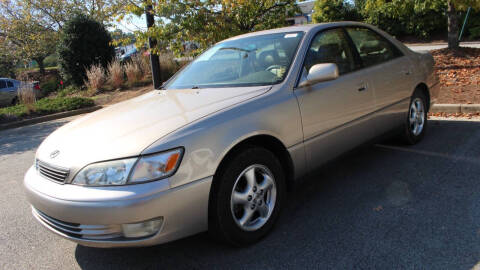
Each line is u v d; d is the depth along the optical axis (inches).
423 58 180.7
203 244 108.8
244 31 287.3
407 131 169.5
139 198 83.2
